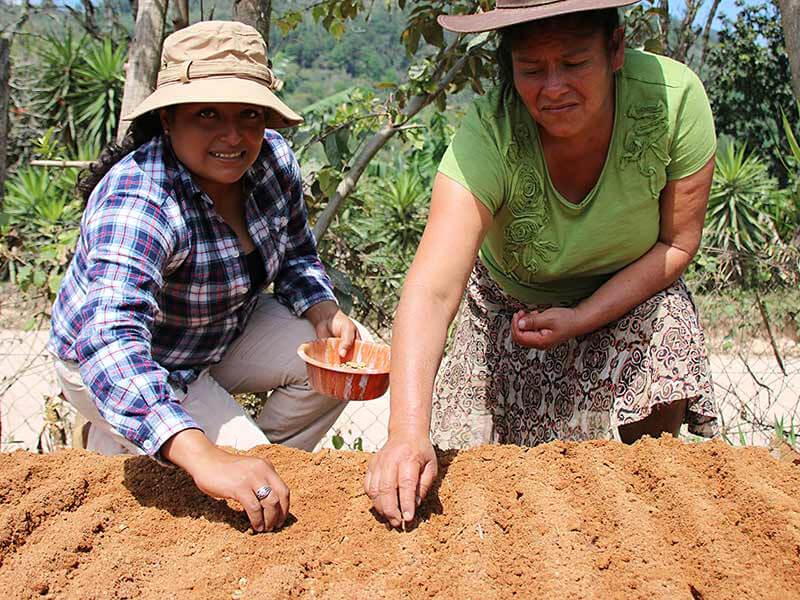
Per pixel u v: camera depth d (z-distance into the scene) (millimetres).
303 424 2961
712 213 7395
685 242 2537
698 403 2521
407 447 1947
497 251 2611
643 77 2330
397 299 5117
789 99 12484
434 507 2055
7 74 3865
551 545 1866
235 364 2875
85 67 9820
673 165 2420
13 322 5605
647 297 2561
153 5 3693
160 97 2281
